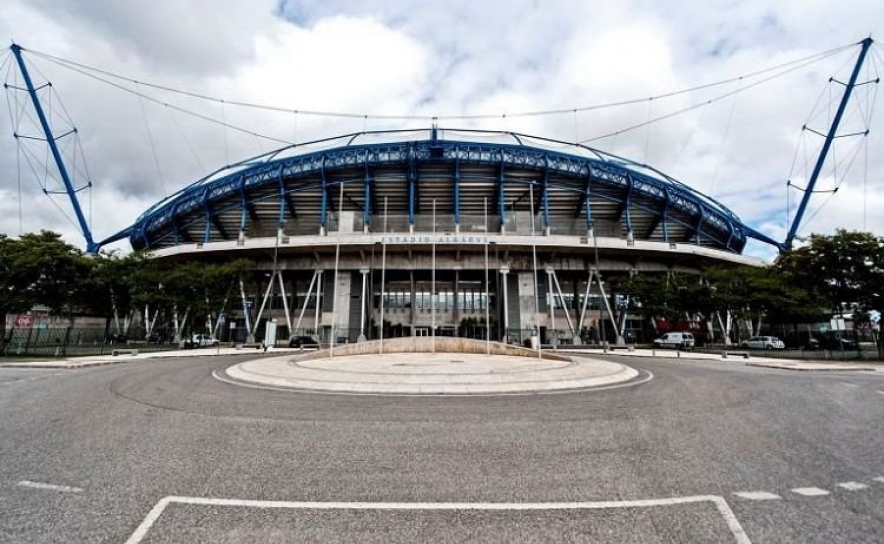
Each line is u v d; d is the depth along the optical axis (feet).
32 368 66.49
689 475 16.97
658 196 216.74
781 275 105.70
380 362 73.20
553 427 25.73
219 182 213.05
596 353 126.52
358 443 21.95
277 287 210.38
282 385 45.85
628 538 11.78
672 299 164.04
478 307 200.54
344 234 181.68
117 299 129.18
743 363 83.15
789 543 11.42
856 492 15.14
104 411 30.09
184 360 86.74
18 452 19.75
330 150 206.90
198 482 15.97
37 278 98.78
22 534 11.71
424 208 227.40
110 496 14.51
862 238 89.76
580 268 197.67
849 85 212.43
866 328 103.14
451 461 18.90
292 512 13.43
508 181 205.87
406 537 11.88
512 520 12.96
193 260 200.44
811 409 31.76
